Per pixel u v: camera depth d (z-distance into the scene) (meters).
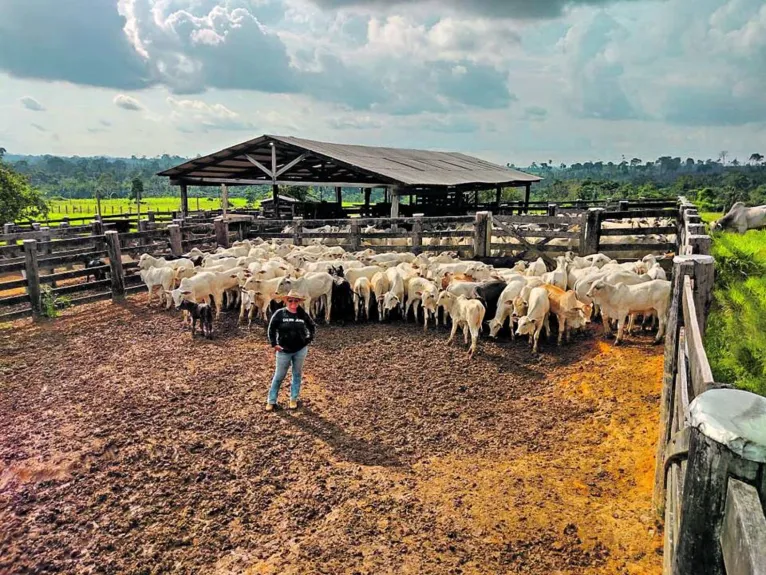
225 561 4.26
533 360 8.45
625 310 8.52
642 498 4.74
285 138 24.00
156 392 7.43
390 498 4.98
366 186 22.62
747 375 4.71
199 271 12.16
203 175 28.39
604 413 6.49
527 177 35.66
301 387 7.64
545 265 12.16
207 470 5.50
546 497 4.89
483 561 4.14
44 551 4.39
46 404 7.10
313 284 10.62
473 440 6.13
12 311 11.85
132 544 4.46
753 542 1.21
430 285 10.17
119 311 12.12
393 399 7.23
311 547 4.36
